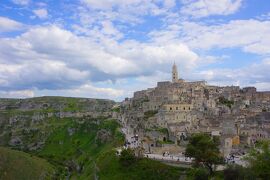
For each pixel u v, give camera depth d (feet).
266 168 524.52
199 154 611.47
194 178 589.32
